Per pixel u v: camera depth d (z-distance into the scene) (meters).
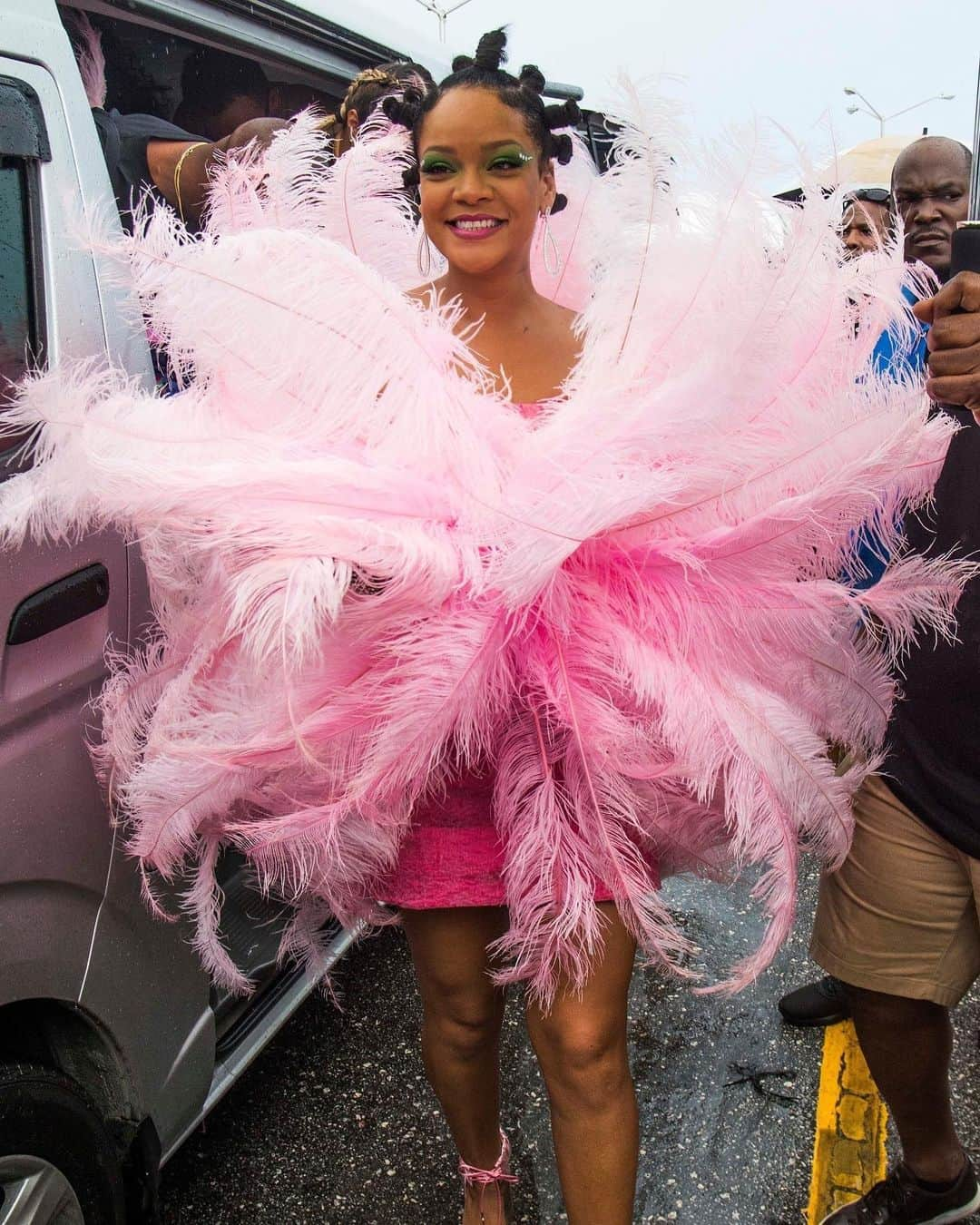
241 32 2.62
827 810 1.67
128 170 2.45
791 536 1.59
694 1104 2.46
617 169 1.62
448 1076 1.83
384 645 1.49
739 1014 2.75
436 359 1.54
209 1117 2.45
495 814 1.64
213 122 2.96
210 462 1.43
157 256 1.48
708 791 1.57
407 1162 2.31
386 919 1.82
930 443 1.65
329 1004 2.83
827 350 1.62
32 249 1.79
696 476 1.50
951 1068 2.54
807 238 1.53
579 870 1.56
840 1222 2.05
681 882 3.33
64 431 1.44
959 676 1.63
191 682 1.62
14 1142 1.54
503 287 1.75
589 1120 1.62
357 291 1.49
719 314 1.50
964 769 1.67
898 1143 2.34
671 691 1.51
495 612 1.50
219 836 1.74
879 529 1.75
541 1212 2.18
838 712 1.76
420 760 1.49
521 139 1.65
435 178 1.67
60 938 1.63
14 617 1.58
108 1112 1.78
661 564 1.60
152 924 1.84
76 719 1.70
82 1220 1.66
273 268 1.46
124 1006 1.77
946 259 2.51
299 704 1.47
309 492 1.39
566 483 1.43
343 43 2.95
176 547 1.59
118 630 1.81
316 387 1.49
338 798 1.55
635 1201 2.19
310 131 1.96
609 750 1.52
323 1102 2.49
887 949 1.83
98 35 2.51
